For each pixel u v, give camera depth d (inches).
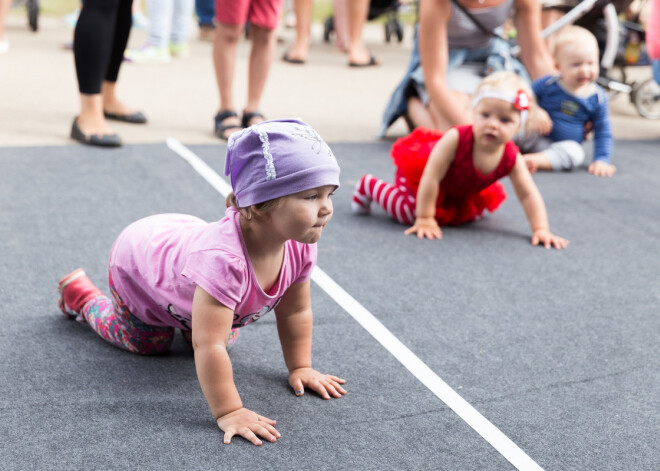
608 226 118.3
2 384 65.3
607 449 62.4
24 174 119.0
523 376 73.1
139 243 66.0
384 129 161.5
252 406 65.1
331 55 273.6
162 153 136.4
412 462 59.1
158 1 224.2
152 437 59.9
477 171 106.8
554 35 184.9
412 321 83.0
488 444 62.0
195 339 59.9
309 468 57.5
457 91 152.3
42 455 56.7
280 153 56.5
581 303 90.4
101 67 135.6
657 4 163.9
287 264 62.4
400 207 111.8
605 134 152.1
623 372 75.0
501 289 93.0
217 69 148.6
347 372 71.8
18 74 195.9
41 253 92.1
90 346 73.2
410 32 357.7
